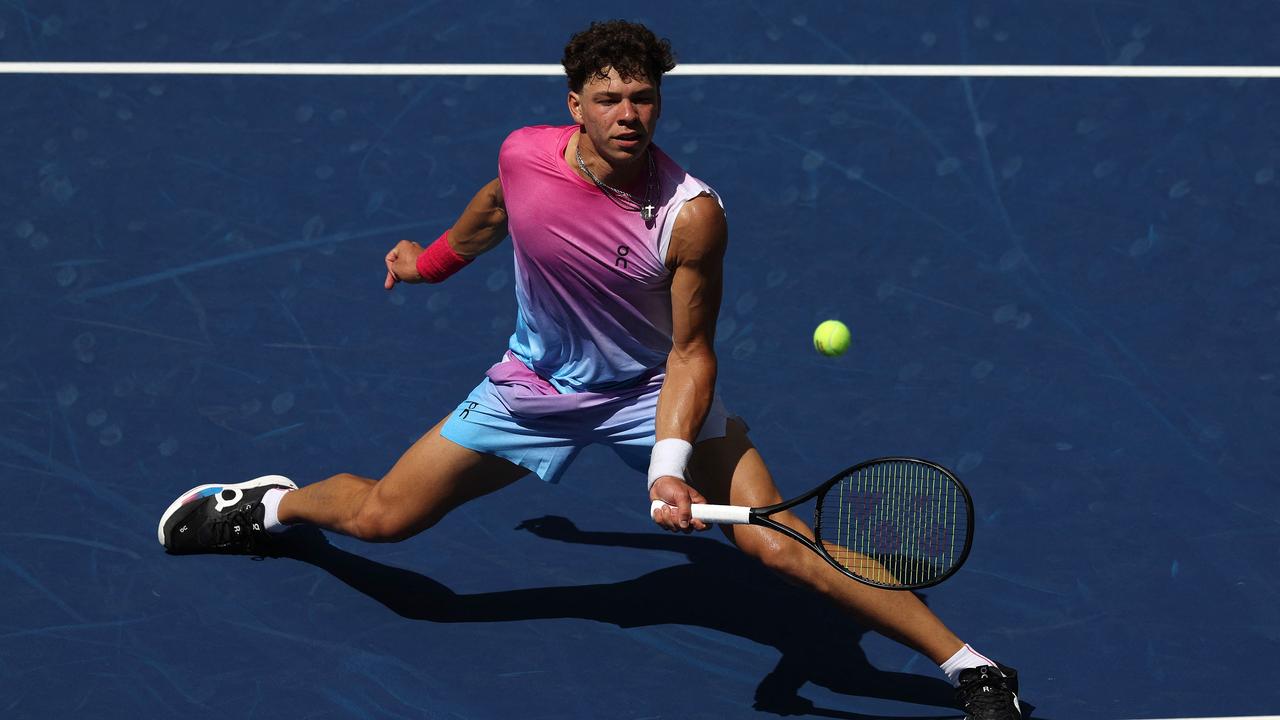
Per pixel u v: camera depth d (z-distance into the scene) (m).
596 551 22.30
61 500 22.55
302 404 24.72
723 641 20.70
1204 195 30.03
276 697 19.41
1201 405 25.22
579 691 19.72
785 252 28.52
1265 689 19.89
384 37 33.41
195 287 26.98
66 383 24.75
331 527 20.88
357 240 28.25
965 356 26.23
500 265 28.16
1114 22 34.72
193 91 31.61
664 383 18.47
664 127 31.33
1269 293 27.72
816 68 33.06
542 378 19.73
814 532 17.95
